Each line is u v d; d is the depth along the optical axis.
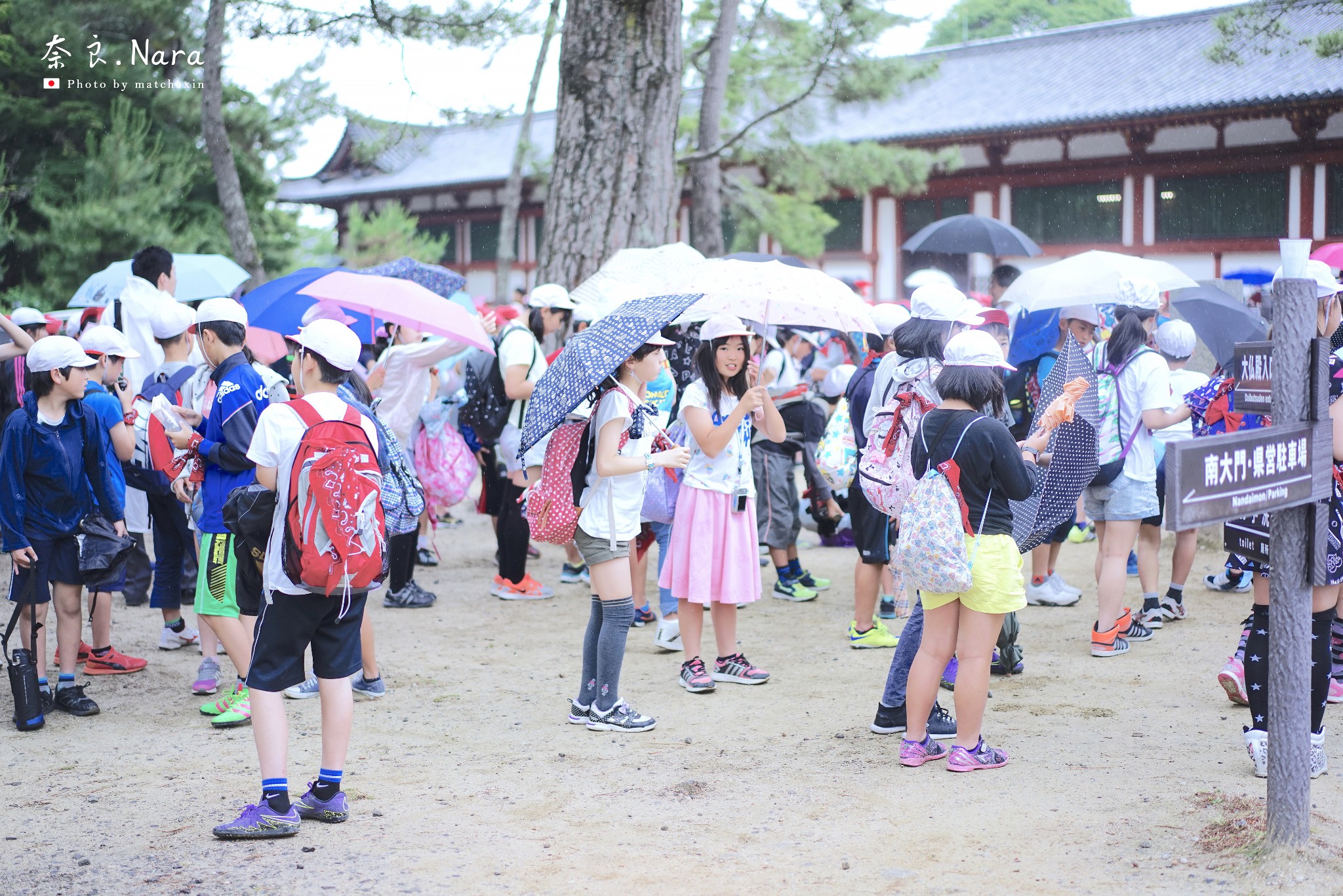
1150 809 4.06
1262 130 25.12
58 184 18.70
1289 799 3.50
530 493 5.09
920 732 4.66
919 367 4.97
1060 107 28.33
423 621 7.58
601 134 10.70
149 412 5.67
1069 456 5.70
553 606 8.01
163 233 18.03
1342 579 4.23
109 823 4.14
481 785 4.52
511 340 7.75
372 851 3.85
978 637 4.47
